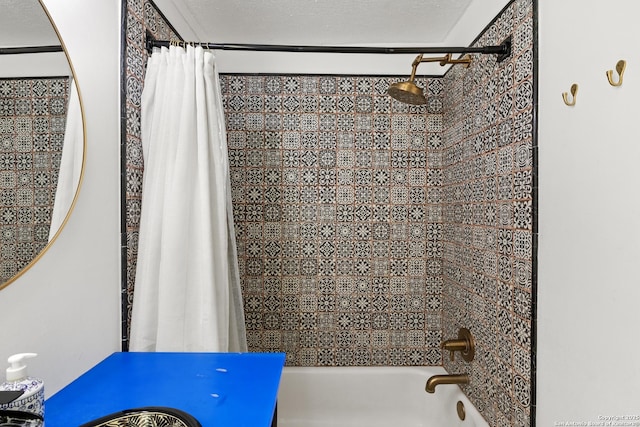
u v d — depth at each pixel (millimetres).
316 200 2107
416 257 2131
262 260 2111
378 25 1925
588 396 946
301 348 2131
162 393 897
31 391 694
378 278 2129
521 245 1264
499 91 1428
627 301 823
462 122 1809
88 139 1078
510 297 1342
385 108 2109
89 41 1086
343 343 2137
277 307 2119
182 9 1725
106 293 1178
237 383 951
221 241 1380
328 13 1806
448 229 2018
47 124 919
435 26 1938
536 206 1179
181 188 1291
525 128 1239
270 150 2094
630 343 814
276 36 2029
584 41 960
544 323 1137
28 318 869
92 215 1103
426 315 2137
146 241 1297
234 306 1484
